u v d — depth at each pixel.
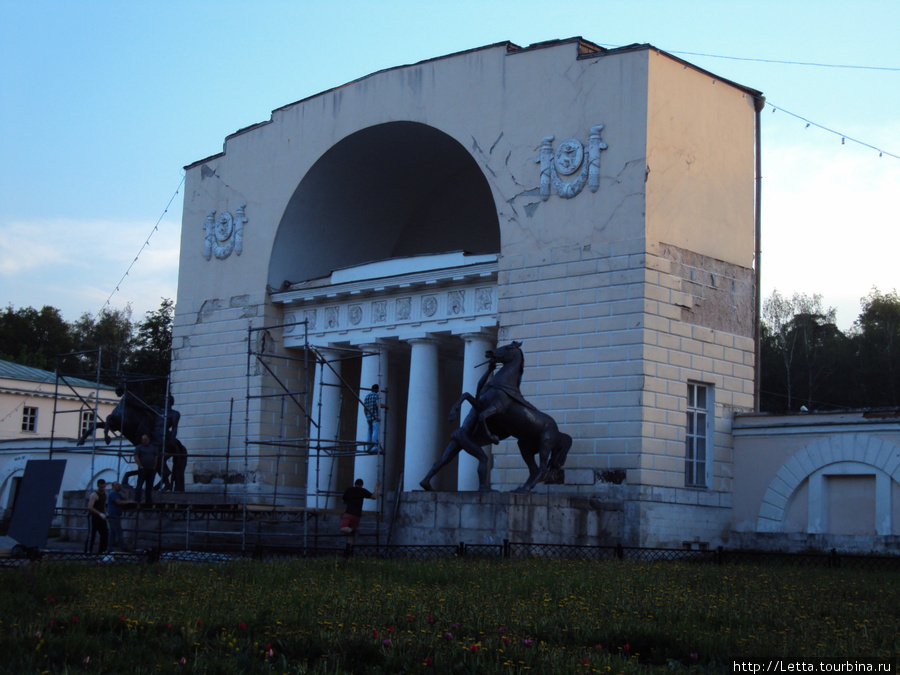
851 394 59.44
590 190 30.33
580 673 9.89
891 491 28.02
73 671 9.88
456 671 10.14
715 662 10.80
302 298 37.97
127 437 35.16
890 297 64.06
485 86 33.22
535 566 19.64
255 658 10.55
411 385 34.84
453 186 41.34
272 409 38.09
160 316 75.00
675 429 29.38
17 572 17.39
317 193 38.94
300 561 20.22
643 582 17.02
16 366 65.50
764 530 30.23
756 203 33.44
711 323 30.92
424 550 24.55
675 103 30.56
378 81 36.34
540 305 30.84
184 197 42.47
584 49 31.50
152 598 14.50
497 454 30.81
